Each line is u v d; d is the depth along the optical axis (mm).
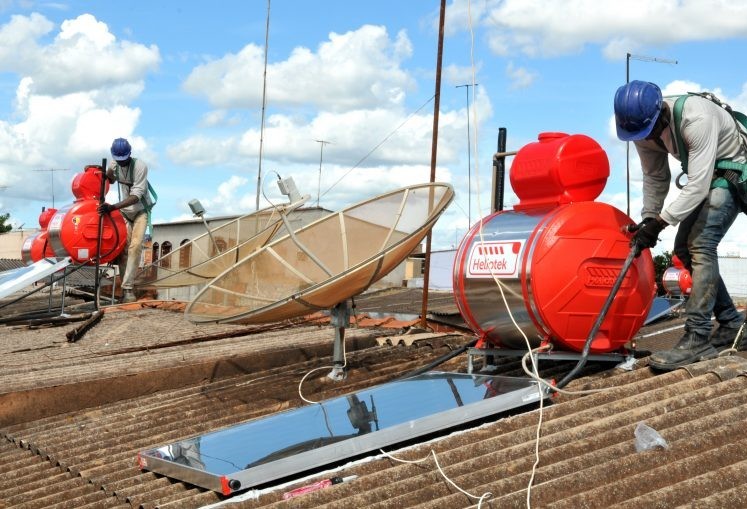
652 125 5730
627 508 3668
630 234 6164
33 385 8617
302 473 5188
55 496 5789
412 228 7707
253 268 7910
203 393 8461
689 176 5648
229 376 9430
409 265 25766
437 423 5211
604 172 6312
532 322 6109
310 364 9172
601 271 6070
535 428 5125
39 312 17938
